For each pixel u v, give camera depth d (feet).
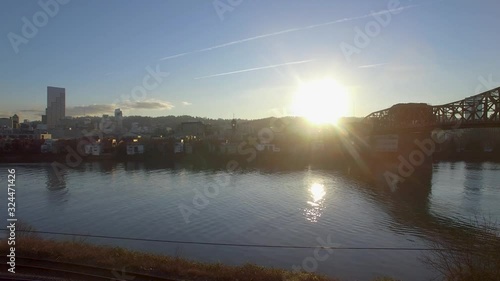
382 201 164.35
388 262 83.61
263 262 84.38
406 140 295.48
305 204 158.61
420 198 169.37
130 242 101.60
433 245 95.55
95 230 117.29
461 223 121.70
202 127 492.54
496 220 123.75
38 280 45.11
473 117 213.87
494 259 44.34
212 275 51.93
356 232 113.50
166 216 136.67
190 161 340.39
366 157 337.11
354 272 77.97
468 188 192.03
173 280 48.98
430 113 270.26
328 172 272.31
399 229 115.96
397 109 309.01
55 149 342.85
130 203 161.89
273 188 203.41
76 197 175.83
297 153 367.04
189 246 97.91
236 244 100.73
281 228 118.62
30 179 235.20
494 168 276.82
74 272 49.47
